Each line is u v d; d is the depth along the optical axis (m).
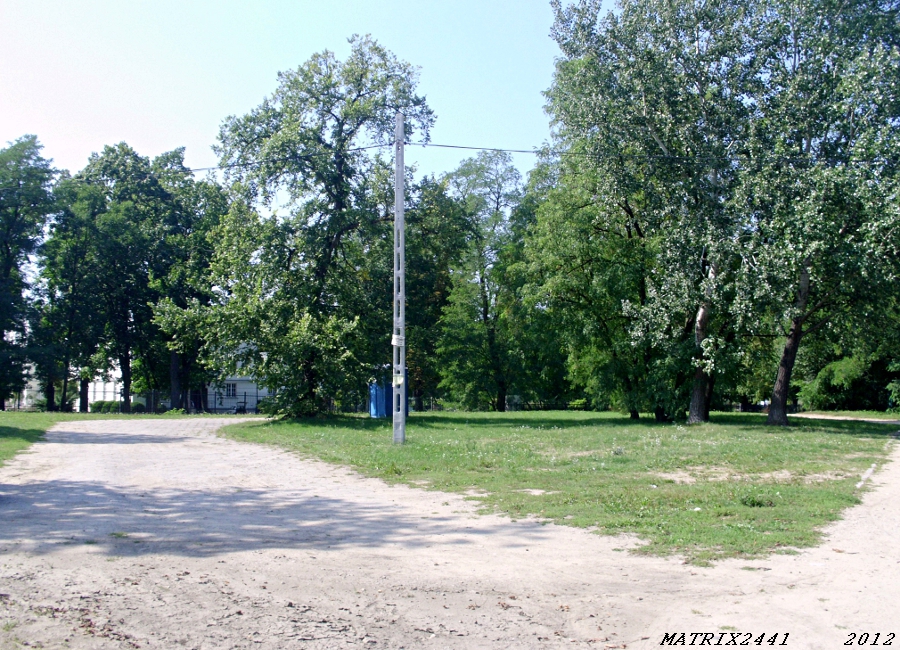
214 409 65.06
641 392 32.44
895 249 22.47
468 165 51.59
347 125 30.89
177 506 9.95
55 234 47.59
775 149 24.48
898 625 5.38
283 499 10.66
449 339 48.91
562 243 32.22
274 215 28.53
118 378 55.78
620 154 27.02
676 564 7.03
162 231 49.28
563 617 5.53
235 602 5.71
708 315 28.36
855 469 14.00
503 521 9.09
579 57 27.47
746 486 11.49
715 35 25.91
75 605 5.50
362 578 6.48
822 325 28.23
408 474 13.20
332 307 30.33
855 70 23.61
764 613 5.62
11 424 25.88
